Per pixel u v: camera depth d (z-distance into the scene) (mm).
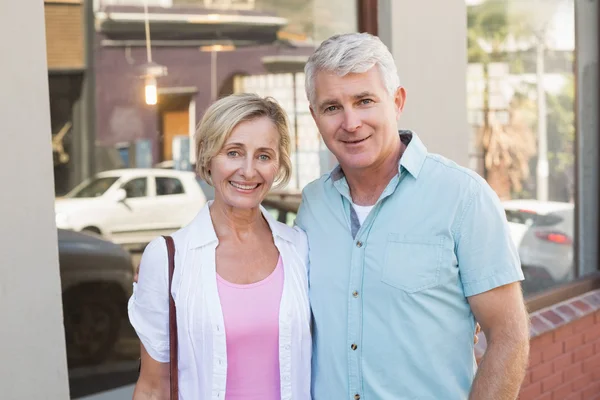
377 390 1939
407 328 1915
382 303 1936
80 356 3213
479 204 1889
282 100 4004
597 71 5109
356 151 1944
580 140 5020
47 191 2385
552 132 4809
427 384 1924
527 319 1920
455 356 1939
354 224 2020
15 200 2316
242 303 1931
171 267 1903
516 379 1857
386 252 1939
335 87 1919
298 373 1980
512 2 4492
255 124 1941
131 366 3309
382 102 1931
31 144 2344
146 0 3750
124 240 3555
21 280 2340
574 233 4984
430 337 1910
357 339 1958
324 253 2043
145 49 3777
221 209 2018
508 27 4480
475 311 1916
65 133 3514
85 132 3574
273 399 1944
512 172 4590
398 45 3432
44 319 2393
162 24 3812
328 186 2109
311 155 3922
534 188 4723
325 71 1927
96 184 3564
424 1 3539
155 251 1920
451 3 3662
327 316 2004
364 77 1906
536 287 4719
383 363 1938
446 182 1932
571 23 4891
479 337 3723
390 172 1998
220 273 1952
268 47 3982
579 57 4969
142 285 1924
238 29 4000
